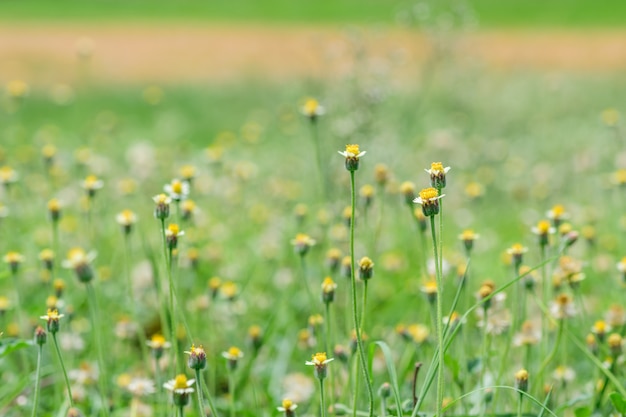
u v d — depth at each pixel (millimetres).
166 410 4426
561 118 15039
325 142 8164
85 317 6621
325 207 7316
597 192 10234
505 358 4398
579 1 35906
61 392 5047
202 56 27578
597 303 6660
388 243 8211
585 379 5430
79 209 8281
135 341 6305
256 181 10336
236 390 5258
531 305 6117
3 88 19641
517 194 9742
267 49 28844
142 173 9188
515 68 21438
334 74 9180
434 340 4754
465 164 11219
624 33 30062
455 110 13188
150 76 23500
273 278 7516
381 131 8883
